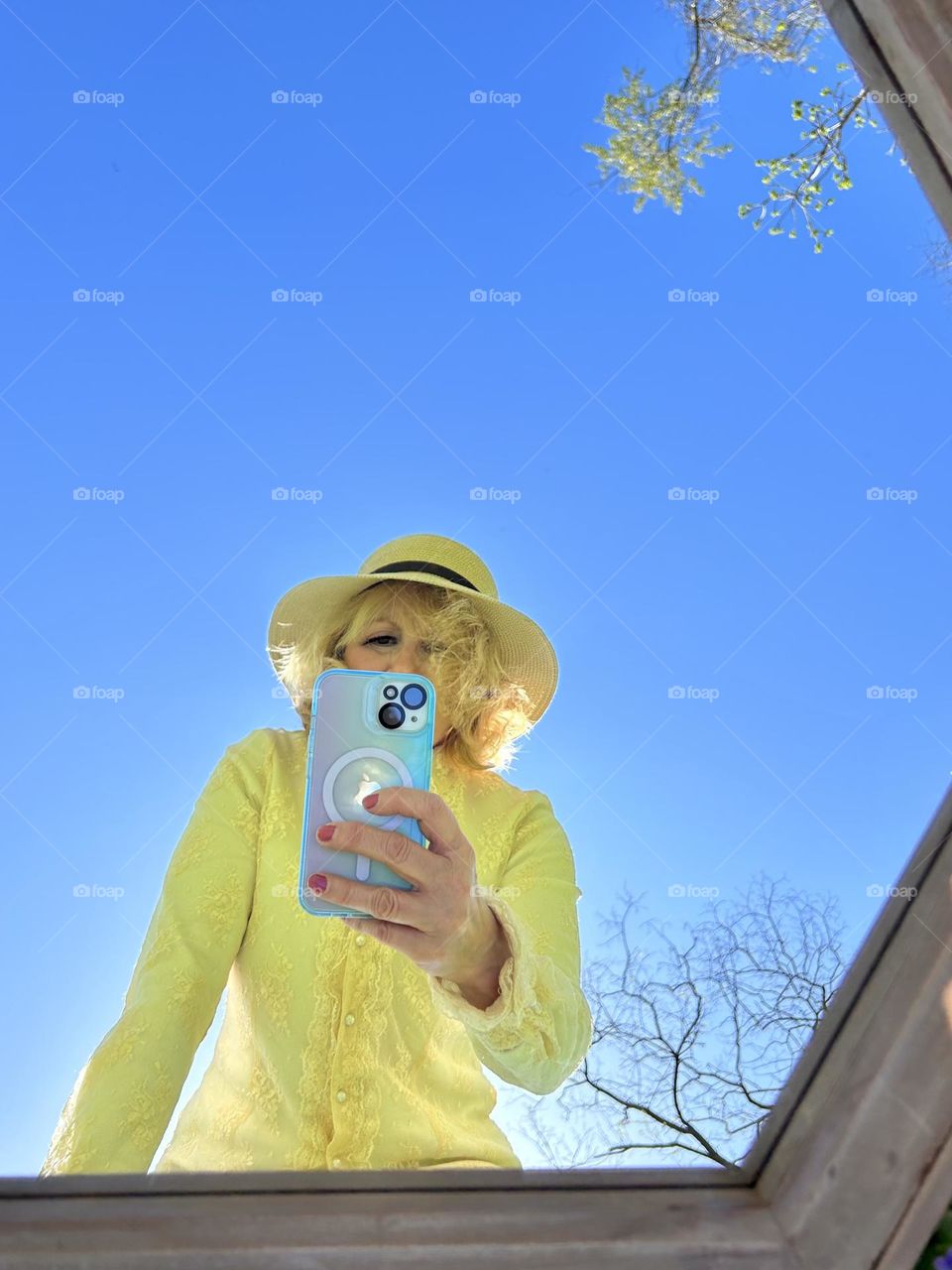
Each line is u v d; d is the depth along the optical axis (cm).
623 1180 86
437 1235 79
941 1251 82
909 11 89
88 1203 78
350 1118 134
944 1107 83
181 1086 135
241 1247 76
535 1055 120
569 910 152
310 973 141
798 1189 84
